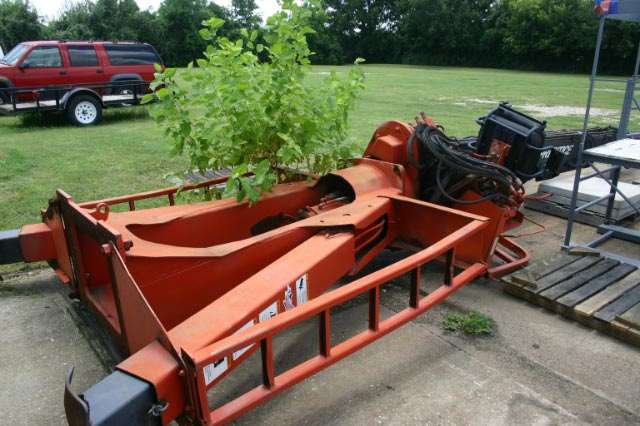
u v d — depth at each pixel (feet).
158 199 18.28
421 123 12.09
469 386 8.53
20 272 12.66
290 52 11.99
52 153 25.99
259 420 7.79
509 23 146.82
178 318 8.13
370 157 12.60
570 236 14.49
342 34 193.98
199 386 5.75
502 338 9.96
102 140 29.94
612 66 128.16
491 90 65.41
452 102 50.37
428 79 86.89
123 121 38.52
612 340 9.88
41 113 36.63
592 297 10.92
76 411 5.13
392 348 9.62
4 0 120.37
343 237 9.36
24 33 119.14
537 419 7.77
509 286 11.53
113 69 39.81
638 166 11.80
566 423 7.69
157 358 5.91
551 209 17.51
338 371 8.95
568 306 10.50
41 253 10.12
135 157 25.23
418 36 177.06
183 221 9.91
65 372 8.96
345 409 8.00
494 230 10.93
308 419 7.80
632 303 10.60
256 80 11.38
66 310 10.99
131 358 5.92
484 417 7.80
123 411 5.39
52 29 125.29
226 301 7.19
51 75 37.27
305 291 8.21
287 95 11.56
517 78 95.14
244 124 11.03
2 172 21.75
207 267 8.26
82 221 7.84
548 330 10.25
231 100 11.02
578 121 37.29
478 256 10.80
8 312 10.89
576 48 132.87
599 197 16.15
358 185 11.30
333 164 12.87
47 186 19.67
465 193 11.73
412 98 53.88
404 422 7.71
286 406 8.09
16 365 9.16
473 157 12.29
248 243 8.79
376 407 8.04
